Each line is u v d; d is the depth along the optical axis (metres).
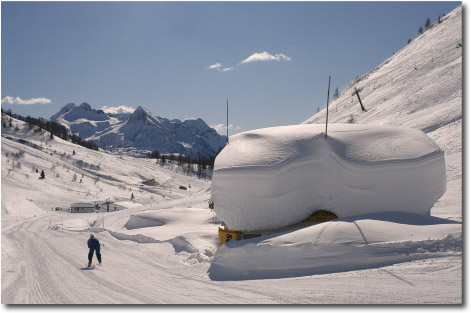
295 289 8.60
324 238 10.77
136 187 116.50
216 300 8.22
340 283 8.63
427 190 14.09
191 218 26.58
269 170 14.53
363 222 11.39
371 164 14.09
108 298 8.66
